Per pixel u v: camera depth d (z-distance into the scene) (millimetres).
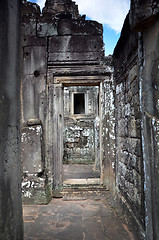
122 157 3225
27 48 3990
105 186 3930
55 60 3986
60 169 3947
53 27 4035
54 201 3619
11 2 1556
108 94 4020
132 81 2535
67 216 2930
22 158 3652
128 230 2461
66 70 4000
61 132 4066
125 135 3010
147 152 1676
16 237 1516
